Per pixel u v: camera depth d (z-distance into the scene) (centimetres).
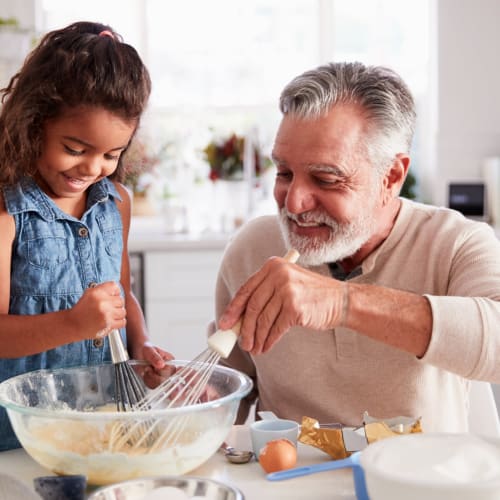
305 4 393
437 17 361
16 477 97
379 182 128
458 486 74
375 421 109
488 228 139
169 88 392
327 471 102
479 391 140
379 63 393
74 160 126
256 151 366
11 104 129
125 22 382
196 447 97
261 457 102
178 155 388
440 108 365
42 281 131
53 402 112
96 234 140
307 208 125
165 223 352
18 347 118
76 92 122
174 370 118
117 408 113
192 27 390
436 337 108
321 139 122
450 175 369
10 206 128
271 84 395
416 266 135
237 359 151
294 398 140
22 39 311
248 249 151
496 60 364
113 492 82
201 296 323
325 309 108
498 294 118
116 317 116
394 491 76
